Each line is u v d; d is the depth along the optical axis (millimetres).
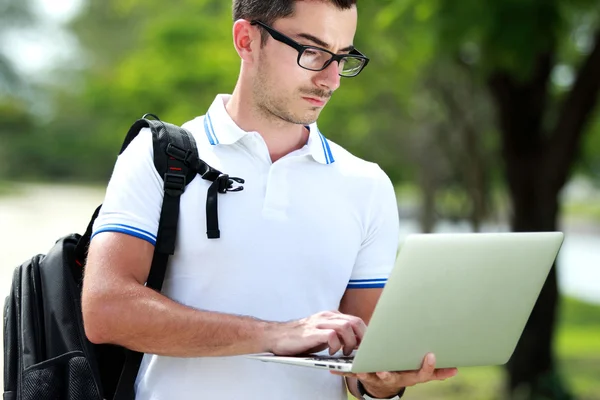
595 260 37281
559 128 11711
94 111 28781
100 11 61500
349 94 16578
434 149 24359
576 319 22656
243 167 3307
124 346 3141
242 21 3316
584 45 12531
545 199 11773
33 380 3223
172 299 3162
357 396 3488
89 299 3088
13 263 22641
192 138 3328
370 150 25016
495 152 20219
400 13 9969
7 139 75625
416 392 13227
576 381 14383
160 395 3248
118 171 3283
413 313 2869
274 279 3266
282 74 3213
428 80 17797
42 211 42719
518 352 12328
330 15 3174
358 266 3520
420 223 25469
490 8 8914
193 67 17484
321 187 3373
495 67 9891
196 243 3229
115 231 3164
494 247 2955
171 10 19656
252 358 3092
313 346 3010
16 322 3359
